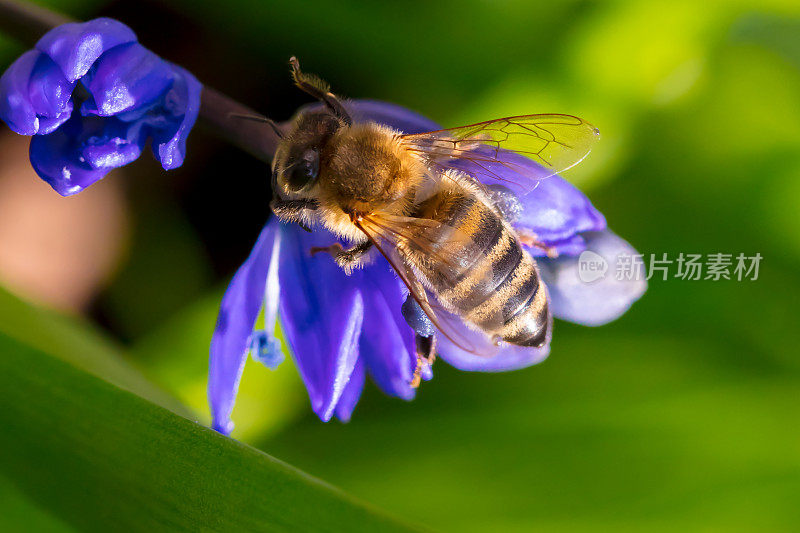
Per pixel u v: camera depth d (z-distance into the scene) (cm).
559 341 15
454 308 14
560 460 15
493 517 15
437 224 14
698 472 15
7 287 14
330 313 14
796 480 15
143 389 14
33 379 13
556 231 14
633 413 15
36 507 13
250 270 14
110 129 13
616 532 15
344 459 15
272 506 13
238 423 15
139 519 13
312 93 14
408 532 13
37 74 13
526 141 14
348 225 14
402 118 14
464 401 15
